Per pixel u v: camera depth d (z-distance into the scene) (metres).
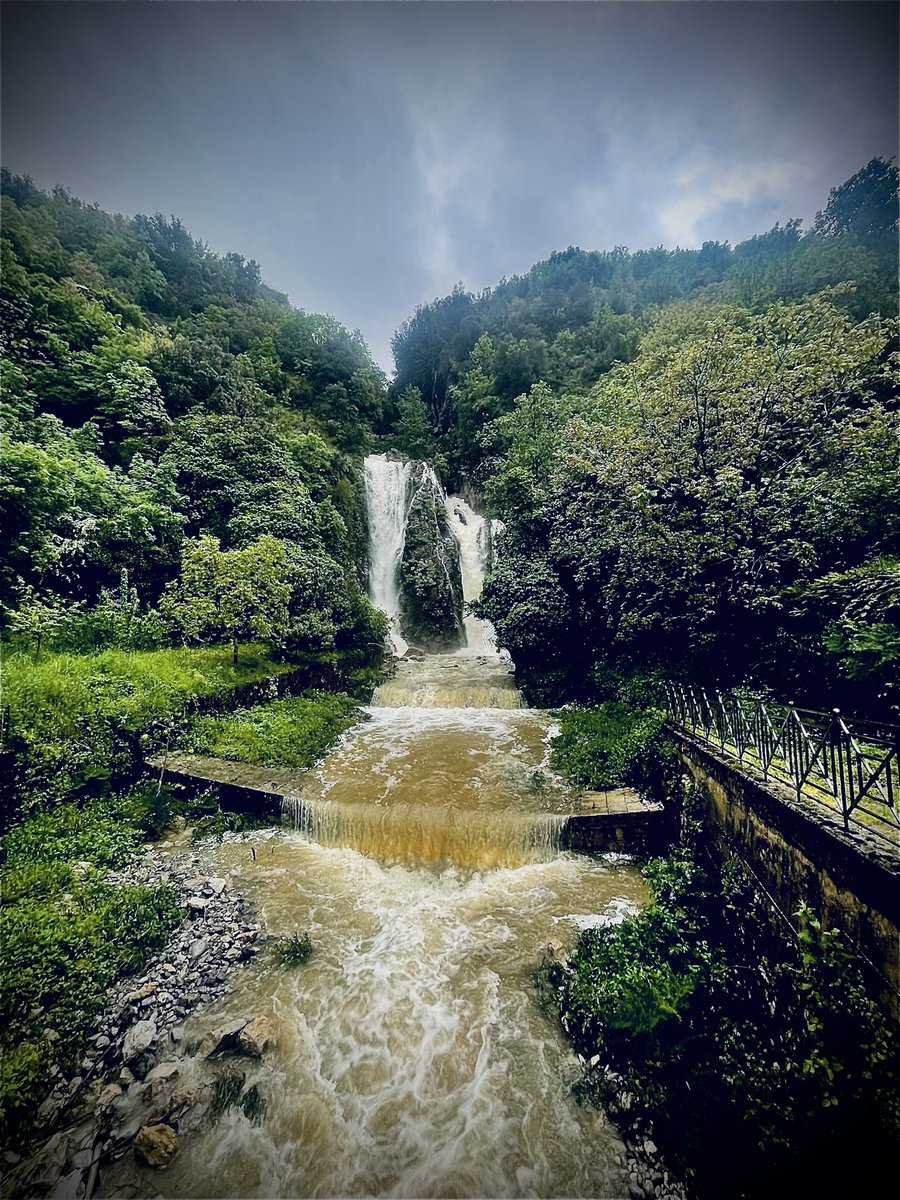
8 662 8.81
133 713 8.37
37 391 14.64
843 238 26.62
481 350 37.06
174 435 16.30
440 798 7.95
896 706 6.37
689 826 6.89
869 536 7.57
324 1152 3.60
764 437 8.79
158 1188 3.35
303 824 7.68
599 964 4.98
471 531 27.72
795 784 5.04
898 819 3.81
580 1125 3.75
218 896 6.25
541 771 9.09
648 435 10.11
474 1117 3.83
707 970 4.70
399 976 5.07
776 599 7.58
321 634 14.45
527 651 14.24
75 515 11.73
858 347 8.77
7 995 4.34
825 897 3.99
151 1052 4.27
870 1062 3.06
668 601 9.38
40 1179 3.38
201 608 11.69
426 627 24.39
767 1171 3.13
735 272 30.31
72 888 5.74
